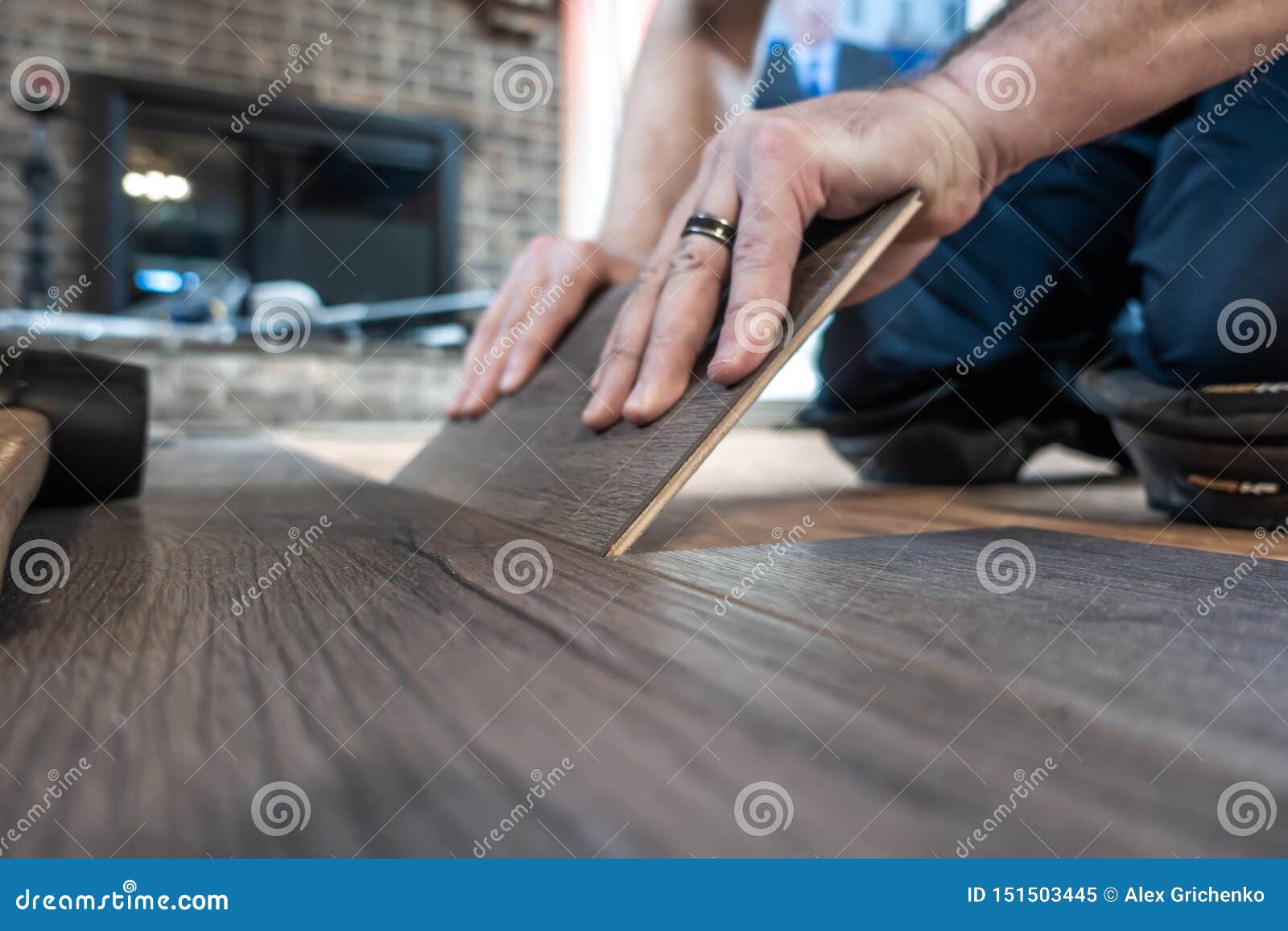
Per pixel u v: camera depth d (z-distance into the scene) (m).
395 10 4.18
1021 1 0.56
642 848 0.15
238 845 0.15
